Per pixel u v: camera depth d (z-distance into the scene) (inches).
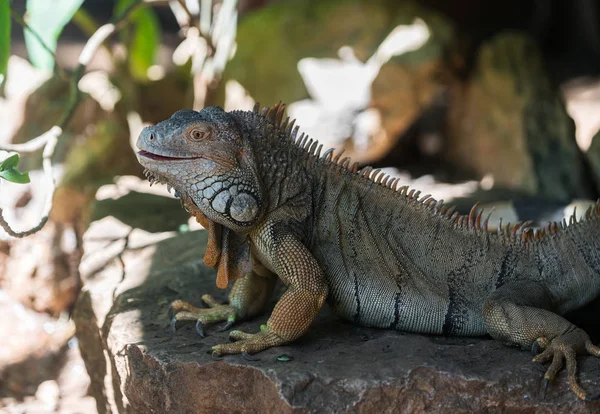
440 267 64.3
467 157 102.7
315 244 63.7
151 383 62.4
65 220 86.1
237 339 62.7
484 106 100.3
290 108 98.7
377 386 59.3
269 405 59.6
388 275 64.0
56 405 76.2
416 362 60.4
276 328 61.9
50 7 81.6
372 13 101.9
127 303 67.4
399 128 100.0
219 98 102.3
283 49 101.3
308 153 63.9
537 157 91.6
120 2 99.5
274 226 62.5
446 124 108.0
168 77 106.9
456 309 64.0
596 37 185.5
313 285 62.0
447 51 100.4
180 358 61.7
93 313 68.0
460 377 59.7
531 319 61.5
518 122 94.4
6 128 94.9
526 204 81.6
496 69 100.3
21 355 80.0
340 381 59.4
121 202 81.6
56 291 84.7
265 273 65.2
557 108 95.8
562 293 64.4
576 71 171.9
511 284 63.7
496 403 59.7
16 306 84.5
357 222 64.1
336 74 99.2
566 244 64.7
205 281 69.8
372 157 101.0
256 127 62.6
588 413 59.5
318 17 103.3
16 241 85.2
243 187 61.2
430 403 59.7
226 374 60.8
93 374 69.1
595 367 60.2
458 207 82.2
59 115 94.3
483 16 180.1
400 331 64.3
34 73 100.0
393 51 98.8
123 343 63.6
